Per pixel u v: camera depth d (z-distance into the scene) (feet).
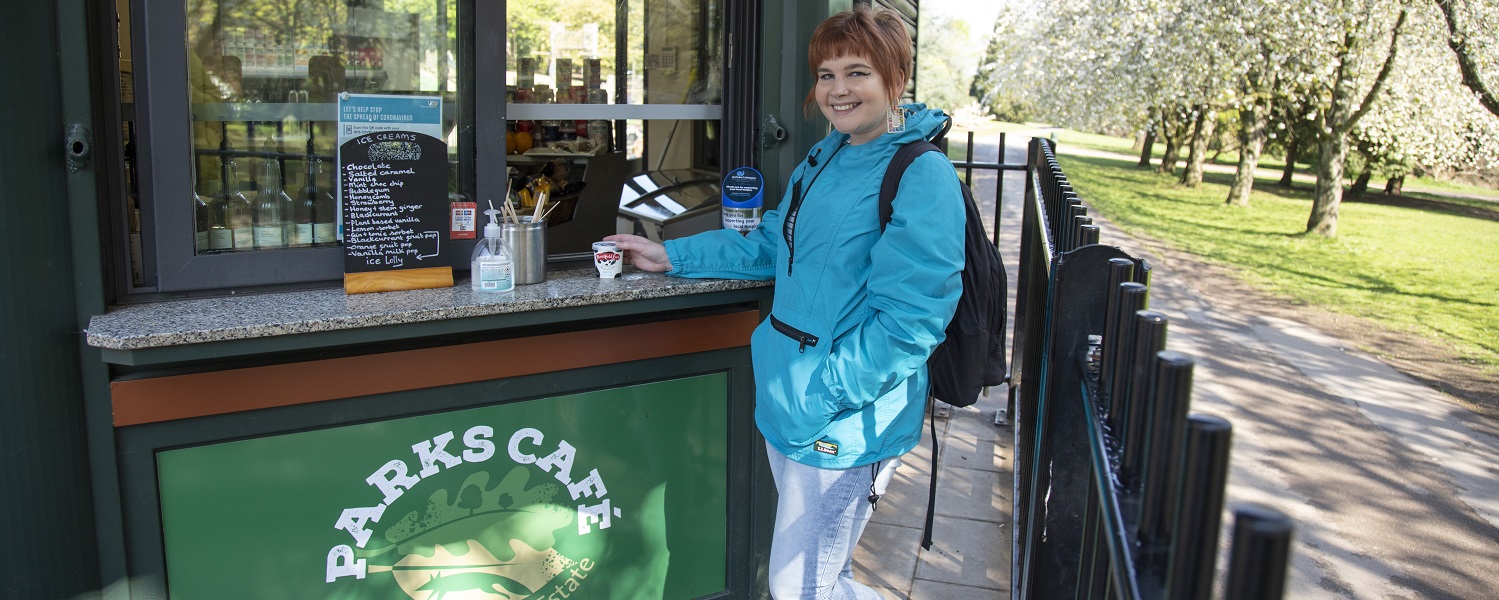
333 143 7.02
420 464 7.19
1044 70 55.57
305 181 7.00
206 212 6.73
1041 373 6.99
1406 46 43.91
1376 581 12.05
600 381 7.78
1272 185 70.44
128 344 5.71
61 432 6.14
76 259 6.07
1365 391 22.03
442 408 7.19
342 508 6.98
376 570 7.19
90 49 6.14
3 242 5.79
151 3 6.18
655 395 8.05
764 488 8.70
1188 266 41.27
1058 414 5.60
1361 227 51.78
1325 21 43.52
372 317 6.33
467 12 7.20
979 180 65.36
